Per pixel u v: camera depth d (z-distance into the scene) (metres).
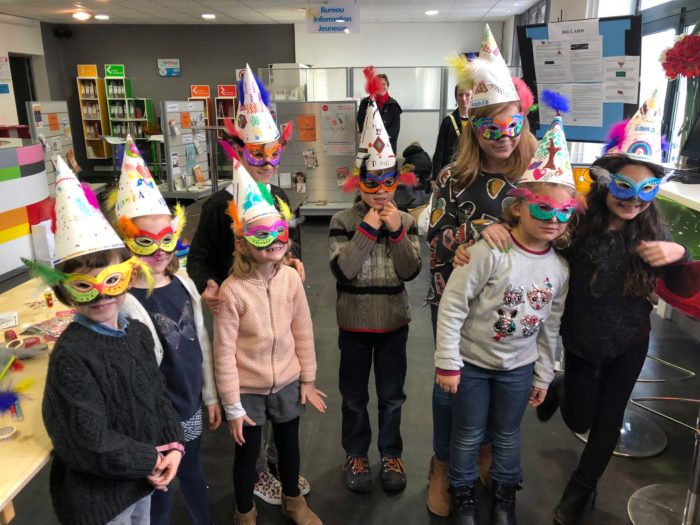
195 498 1.50
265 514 1.83
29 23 9.48
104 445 1.02
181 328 1.38
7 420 1.16
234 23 10.20
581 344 1.56
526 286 1.47
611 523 1.79
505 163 1.60
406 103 7.11
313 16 7.02
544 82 2.40
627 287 1.49
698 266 1.40
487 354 1.54
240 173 1.45
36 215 4.01
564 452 2.17
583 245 1.51
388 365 1.86
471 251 1.48
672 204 2.08
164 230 1.34
